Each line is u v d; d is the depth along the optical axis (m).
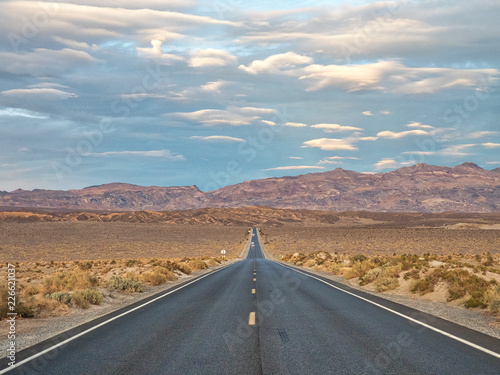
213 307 14.42
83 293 16.59
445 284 18.03
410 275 21.62
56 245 93.31
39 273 36.16
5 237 100.75
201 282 25.23
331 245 102.88
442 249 79.94
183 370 6.99
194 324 11.23
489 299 13.90
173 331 10.33
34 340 9.92
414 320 11.66
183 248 102.44
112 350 8.46
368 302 15.47
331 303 15.20
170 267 33.25
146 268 35.16
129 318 12.44
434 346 8.55
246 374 6.71
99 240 108.25
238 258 85.38
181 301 16.28
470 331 10.11
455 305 15.27
